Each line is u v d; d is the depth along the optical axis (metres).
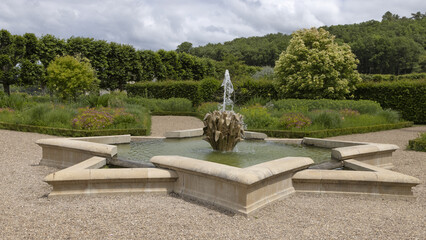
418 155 7.36
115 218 3.23
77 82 20.12
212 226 3.07
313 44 17.55
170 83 22.41
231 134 5.81
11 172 5.24
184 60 31.73
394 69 56.53
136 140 7.38
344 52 17.88
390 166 5.75
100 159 4.83
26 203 3.72
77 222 3.11
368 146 5.48
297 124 10.38
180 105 19.98
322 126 10.65
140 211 3.45
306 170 4.28
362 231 2.98
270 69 27.88
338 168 4.96
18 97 15.27
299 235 2.87
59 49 24.09
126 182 4.08
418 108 16.12
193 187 3.97
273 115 12.26
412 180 4.03
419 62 54.84
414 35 61.00
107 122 10.29
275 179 3.86
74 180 3.91
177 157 4.31
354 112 13.46
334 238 2.81
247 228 3.03
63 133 9.65
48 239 2.71
